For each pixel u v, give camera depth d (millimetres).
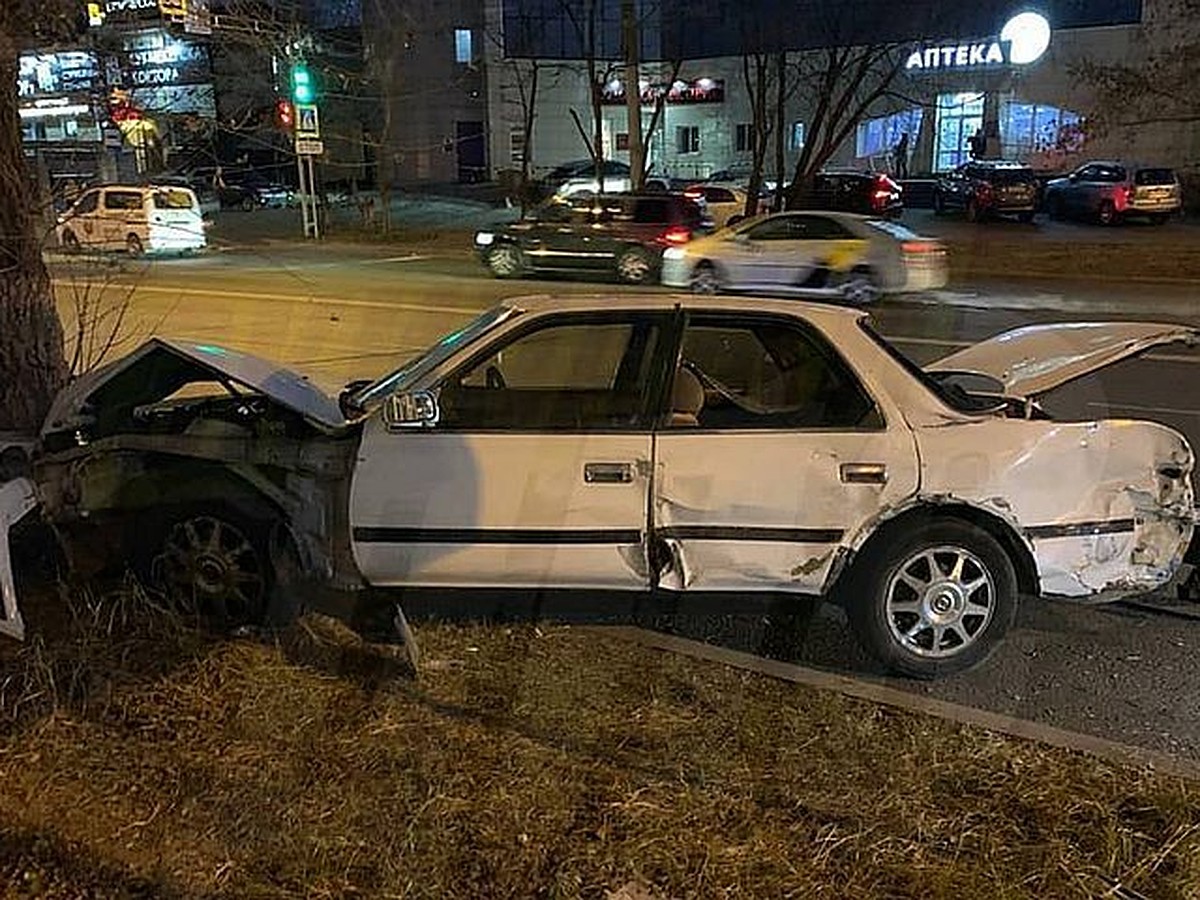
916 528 3986
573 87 40812
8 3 5086
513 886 2742
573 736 3473
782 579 4008
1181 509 4152
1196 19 29828
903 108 36344
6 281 5270
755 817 3037
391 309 14484
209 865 2824
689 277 16125
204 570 4297
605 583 4055
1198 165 31875
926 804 3109
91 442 4438
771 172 38375
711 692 3807
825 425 4020
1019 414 4383
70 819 3010
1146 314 13688
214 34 7820
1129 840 2926
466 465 4000
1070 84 33312
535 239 18281
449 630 4262
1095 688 3990
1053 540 4020
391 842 2898
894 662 4031
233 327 12852
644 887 2742
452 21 37406
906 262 14898
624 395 4125
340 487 4109
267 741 3398
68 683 3658
